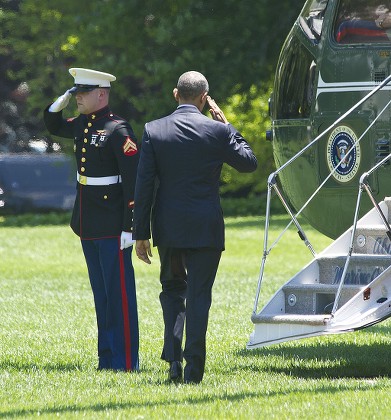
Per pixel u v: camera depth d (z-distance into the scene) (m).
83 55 114.75
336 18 37.22
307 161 37.88
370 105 35.88
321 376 31.20
